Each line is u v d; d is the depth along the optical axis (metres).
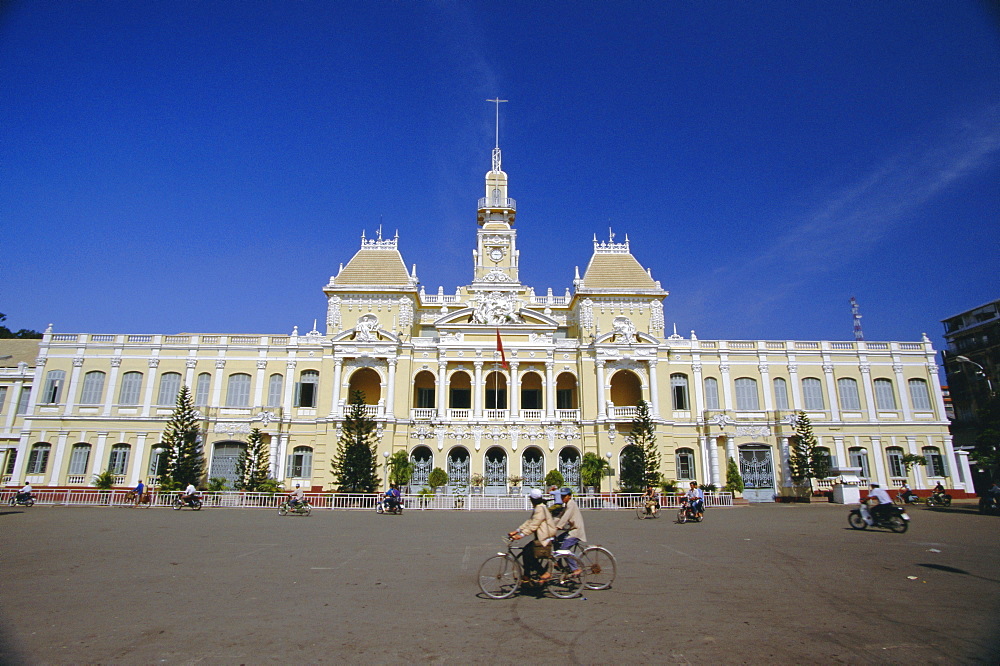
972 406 77.62
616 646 10.82
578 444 60.78
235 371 64.06
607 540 26.44
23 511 41.94
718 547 23.77
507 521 37.22
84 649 10.62
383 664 9.93
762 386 65.69
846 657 10.20
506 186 79.44
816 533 28.92
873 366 66.62
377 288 65.12
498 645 10.89
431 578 17.14
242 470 57.00
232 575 17.58
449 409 61.91
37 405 62.19
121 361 63.88
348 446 54.62
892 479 63.53
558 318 72.31
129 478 60.75
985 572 17.70
